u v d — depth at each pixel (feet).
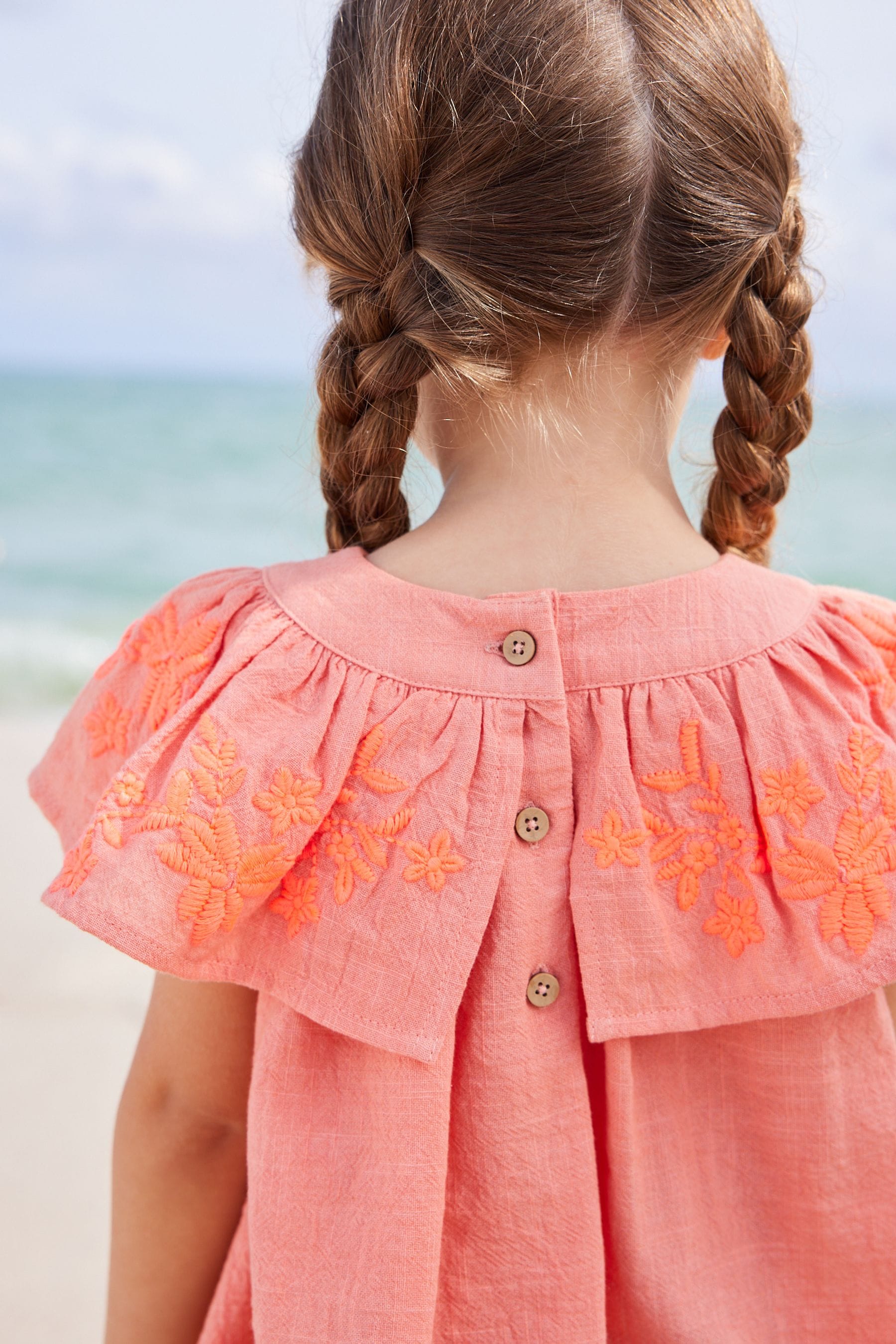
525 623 3.43
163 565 57.77
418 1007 3.31
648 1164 3.65
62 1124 11.39
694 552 3.67
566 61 3.26
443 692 3.43
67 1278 9.46
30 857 18.58
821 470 56.85
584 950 3.39
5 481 69.72
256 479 73.31
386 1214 3.35
